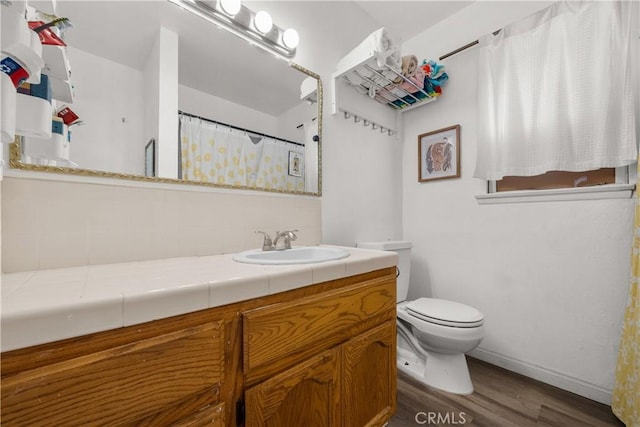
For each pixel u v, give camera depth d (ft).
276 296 2.40
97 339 1.54
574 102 4.54
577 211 4.70
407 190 7.17
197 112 3.71
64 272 2.41
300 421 2.53
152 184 3.29
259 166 4.31
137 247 3.13
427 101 6.50
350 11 5.96
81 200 2.81
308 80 5.02
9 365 1.31
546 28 4.83
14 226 2.46
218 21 3.92
